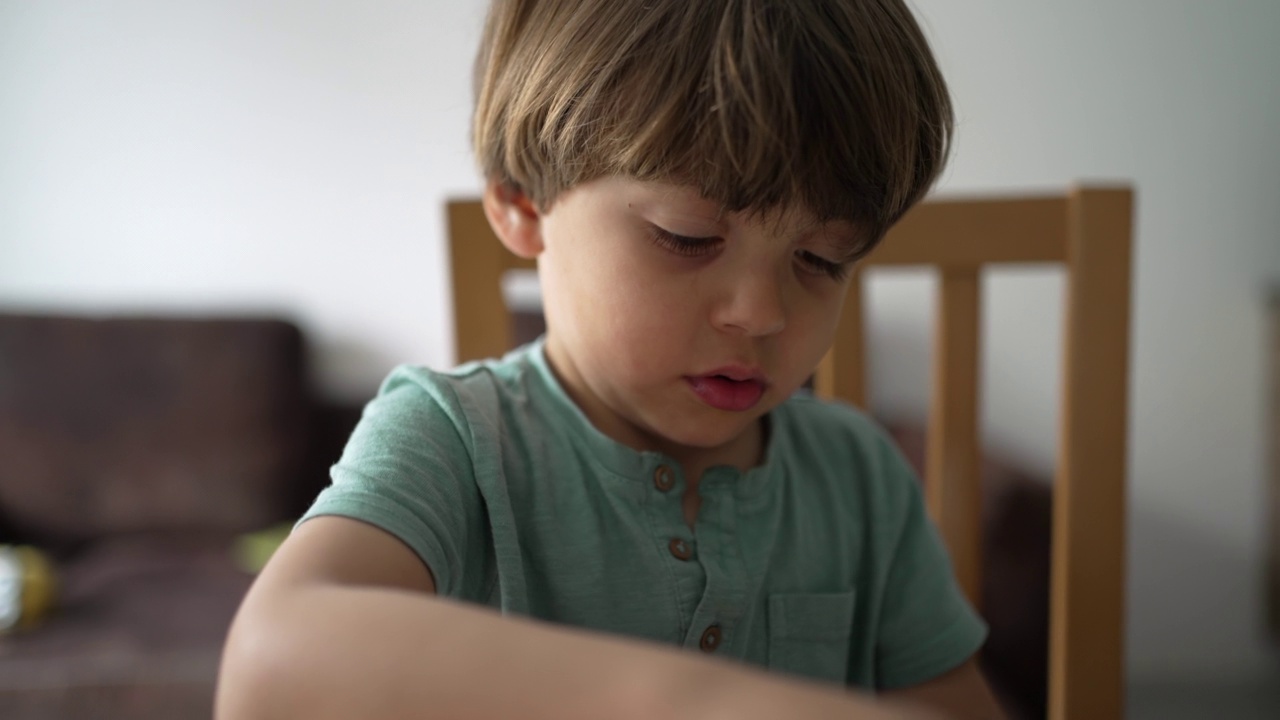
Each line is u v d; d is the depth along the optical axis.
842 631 0.59
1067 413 0.77
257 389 1.94
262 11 2.01
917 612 0.65
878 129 0.42
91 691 1.24
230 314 2.05
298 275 2.10
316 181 2.07
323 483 2.05
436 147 2.05
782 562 0.57
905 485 0.68
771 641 0.56
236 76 2.04
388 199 2.07
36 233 2.08
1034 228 0.78
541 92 0.46
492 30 0.53
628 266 0.45
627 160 0.42
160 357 1.94
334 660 0.27
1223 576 1.72
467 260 0.78
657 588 0.51
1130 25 1.67
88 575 1.66
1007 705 1.11
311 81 2.03
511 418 0.53
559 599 0.50
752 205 0.41
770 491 0.58
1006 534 1.20
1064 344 0.78
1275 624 1.66
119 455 1.89
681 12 0.42
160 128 2.05
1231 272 1.68
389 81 2.03
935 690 0.65
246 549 1.80
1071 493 0.77
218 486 1.91
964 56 1.70
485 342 0.78
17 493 1.85
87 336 1.93
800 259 0.46
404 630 0.27
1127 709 1.71
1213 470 1.71
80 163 2.06
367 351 2.12
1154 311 1.70
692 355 0.46
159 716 1.24
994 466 1.33
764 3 0.41
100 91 2.04
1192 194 1.68
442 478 0.45
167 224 2.08
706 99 0.40
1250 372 1.69
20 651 1.34
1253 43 1.64
